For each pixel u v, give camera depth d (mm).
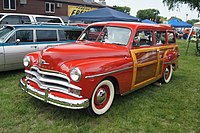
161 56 5582
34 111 3986
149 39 5117
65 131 3389
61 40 7578
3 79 6000
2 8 19438
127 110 4289
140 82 4840
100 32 4910
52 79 3668
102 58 3963
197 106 4715
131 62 4309
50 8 23391
